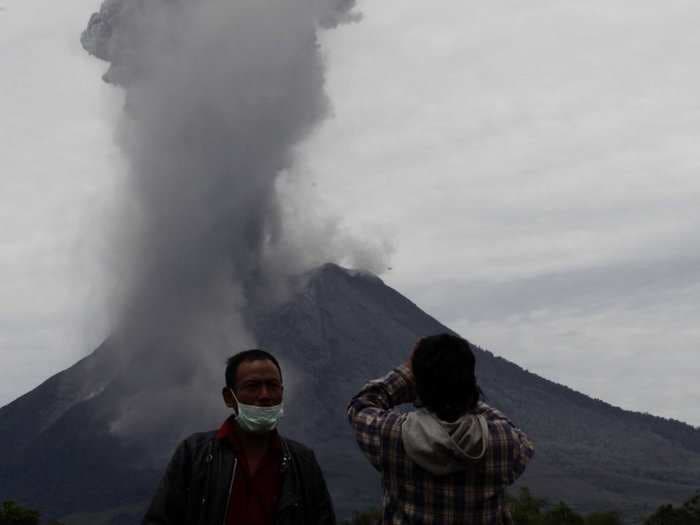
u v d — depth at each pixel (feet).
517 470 26.08
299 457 30.48
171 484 29.63
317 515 30.27
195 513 29.30
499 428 26.09
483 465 25.66
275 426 30.22
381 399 27.71
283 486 29.71
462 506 25.62
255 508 29.37
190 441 30.30
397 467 26.12
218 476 29.40
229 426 30.19
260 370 29.71
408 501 26.05
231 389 30.07
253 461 30.09
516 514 270.67
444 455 25.39
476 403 26.84
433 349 26.48
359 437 26.73
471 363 26.53
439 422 25.85
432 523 25.68
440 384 26.07
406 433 25.79
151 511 29.37
